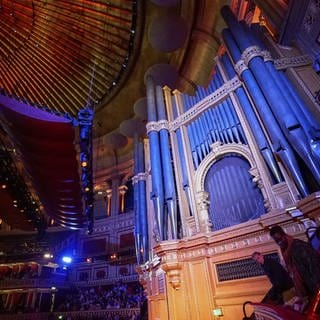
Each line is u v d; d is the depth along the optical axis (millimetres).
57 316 14164
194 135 7574
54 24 10508
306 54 5719
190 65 11180
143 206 9391
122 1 9875
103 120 15023
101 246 15156
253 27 7070
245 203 5793
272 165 5180
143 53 11453
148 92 9742
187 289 5691
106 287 14727
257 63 5738
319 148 4277
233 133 6516
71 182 8664
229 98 7016
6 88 11211
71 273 15898
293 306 2537
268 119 5184
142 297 12992
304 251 2572
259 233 5043
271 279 3367
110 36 10906
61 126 6297
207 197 6531
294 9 5105
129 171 16078
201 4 9211
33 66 11391
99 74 12148
